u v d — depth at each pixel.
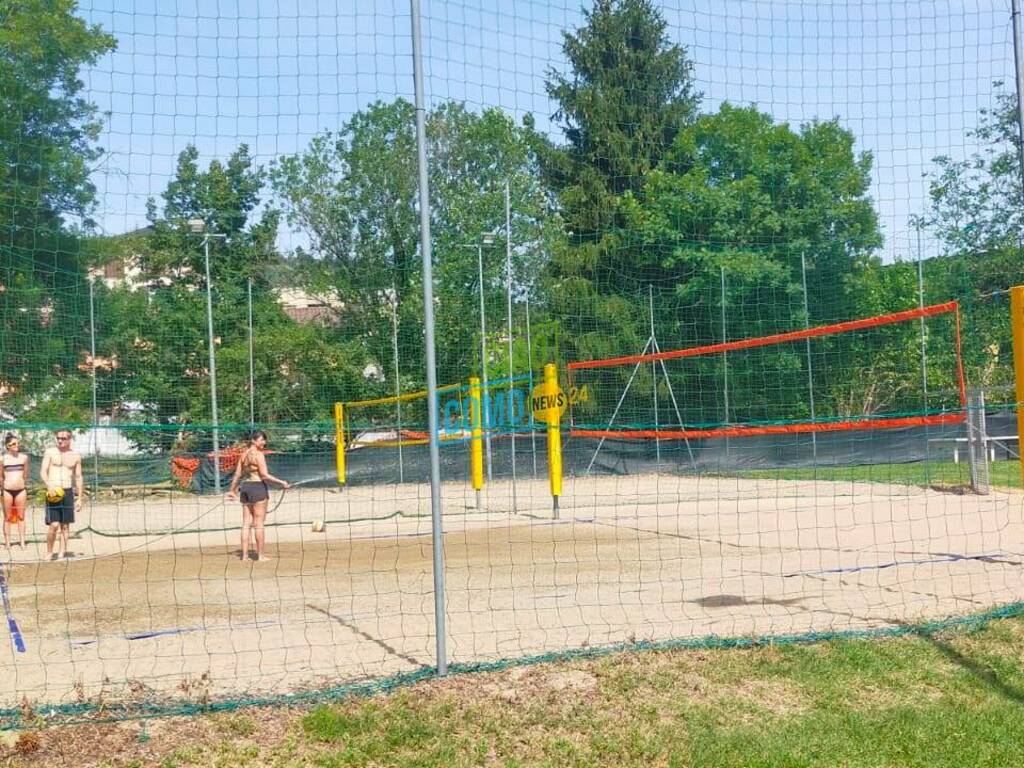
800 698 6.18
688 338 24.47
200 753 5.36
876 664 6.74
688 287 23.64
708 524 14.52
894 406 24.78
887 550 11.48
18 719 5.85
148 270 28.84
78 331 25.53
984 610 8.07
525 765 5.21
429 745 5.49
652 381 23.78
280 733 5.67
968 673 6.59
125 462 24.97
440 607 6.56
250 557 12.41
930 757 5.25
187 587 10.18
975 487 17.67
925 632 7.48
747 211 23.69
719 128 23.38
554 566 10.77
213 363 25.39
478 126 25.44
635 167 18.36
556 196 19.41
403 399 23.23
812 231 24.19
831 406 25.38
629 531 13.89
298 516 17.89
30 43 15.12
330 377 29.59
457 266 27.12
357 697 6.18
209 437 27.11
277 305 30.78
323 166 28.41
